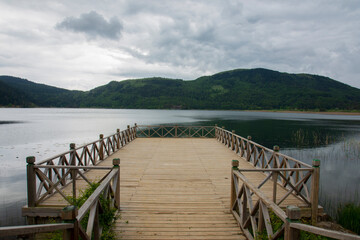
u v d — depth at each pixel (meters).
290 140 22.72
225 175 6.63
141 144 12.16
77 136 23.91
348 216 6.04
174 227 3.82
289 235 2.22
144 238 3.51
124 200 4.80
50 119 50.19
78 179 6.03
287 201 4.80
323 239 2.81
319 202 7.85
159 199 4.88
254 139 23.09
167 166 7.59
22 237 4.32
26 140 21.11
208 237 3.57
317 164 4.48
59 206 4.41
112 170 4.22
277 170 4.38
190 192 5.29
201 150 10.48
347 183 10.33
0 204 7.67
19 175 10.88
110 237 3.41
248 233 3.55
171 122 41.41
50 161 5.06
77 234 2.17
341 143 21.20
